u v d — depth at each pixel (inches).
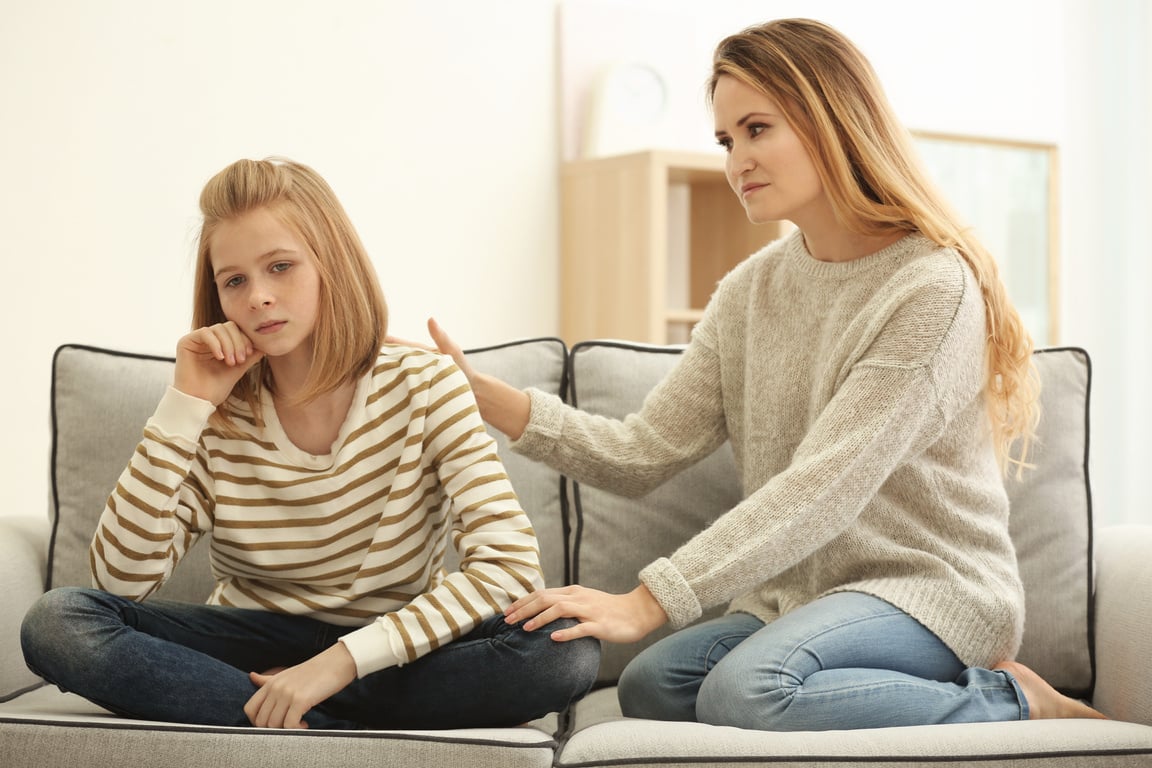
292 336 52.9
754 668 53.0
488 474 53.4
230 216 53.1
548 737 45.9
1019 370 59.6
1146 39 149.3
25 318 112.0
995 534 59.2
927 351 55.4
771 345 63.0
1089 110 156.5
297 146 121.8
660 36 137.8
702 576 52.7
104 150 114.6
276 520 54.4
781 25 61.3
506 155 132.0
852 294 59.7
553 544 67.9
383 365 56.4
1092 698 64.6
